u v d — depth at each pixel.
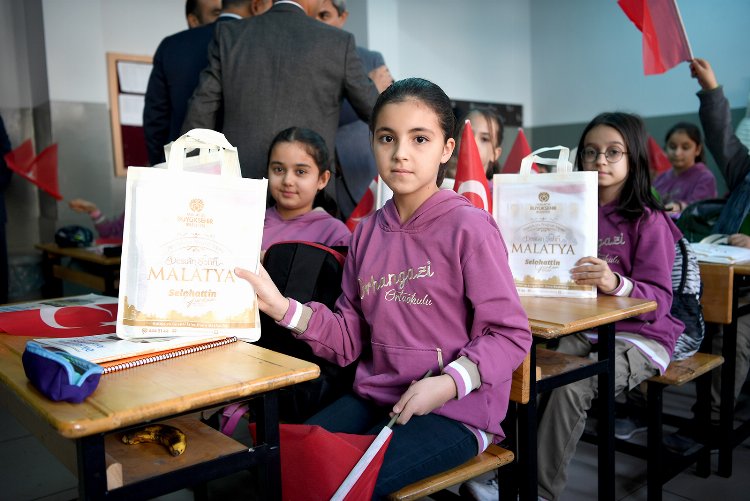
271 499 0.90
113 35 4.30
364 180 2.55
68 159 4.07
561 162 1.50
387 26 5.33
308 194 1.81
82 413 0.73
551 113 6.57
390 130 1.12
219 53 2.07
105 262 2.74
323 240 1.77
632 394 2.27
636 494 1.83
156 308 0.98
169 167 1.01
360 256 1.27
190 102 2.12
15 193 4.20
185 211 0.99
